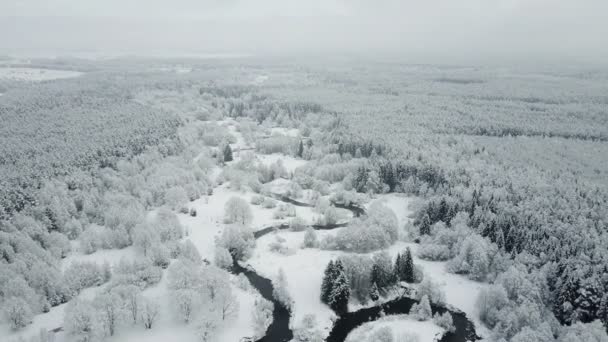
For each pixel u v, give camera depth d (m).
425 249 176.88
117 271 156.50
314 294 154.50
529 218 182.75
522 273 144.50
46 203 191.62
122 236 179.50
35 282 143.88
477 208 191.75
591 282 136.38
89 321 125.69
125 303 133.62
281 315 146.00
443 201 199.50
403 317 144.12
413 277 162.12
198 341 128.75
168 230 186.12
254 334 135.25
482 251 162.25
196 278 148.25
